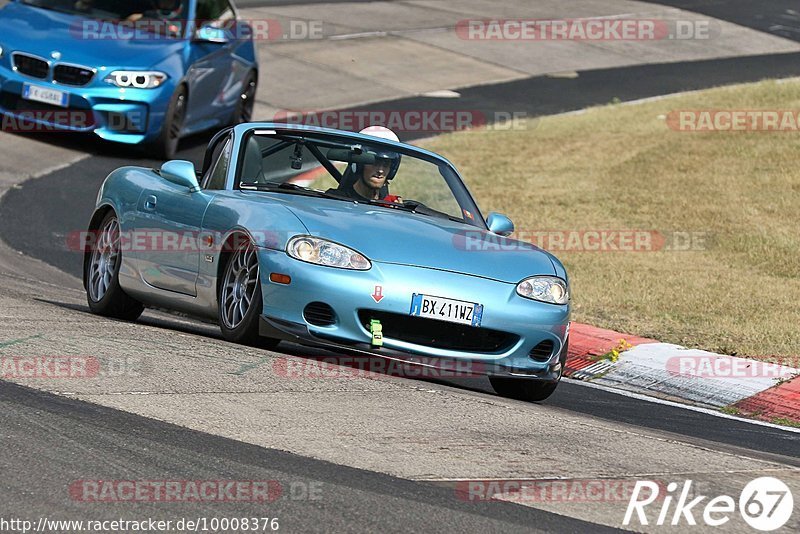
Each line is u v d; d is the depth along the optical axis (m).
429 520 16.06
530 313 25.64
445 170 31.22
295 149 29.58
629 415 27.44
